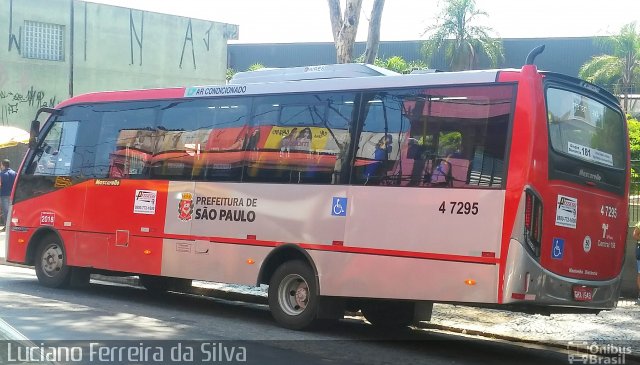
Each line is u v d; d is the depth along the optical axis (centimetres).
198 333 991
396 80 999
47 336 914
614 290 987
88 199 1339
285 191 1084
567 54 5825
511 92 899
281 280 1084
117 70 4081
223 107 1183
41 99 3828
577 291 920
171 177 1225
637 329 1175
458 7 4503
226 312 1238
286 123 1104
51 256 1403
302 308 1066
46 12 3831
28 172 1445
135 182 1273
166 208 1223
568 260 909
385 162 989
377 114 1010
